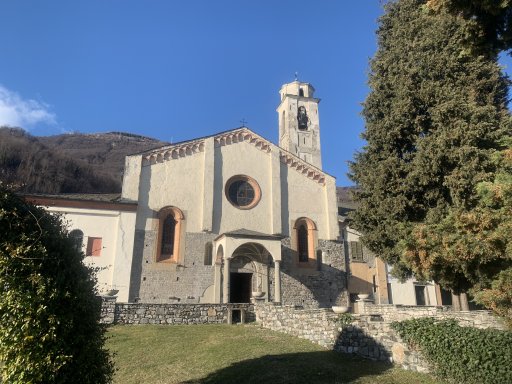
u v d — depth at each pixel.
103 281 25.14
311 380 10.80
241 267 28.95
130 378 12.01
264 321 19.06
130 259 26.00
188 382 11.34
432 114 18.25
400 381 10.63
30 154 71.00
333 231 31.61
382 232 19.45
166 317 19.48
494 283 9.45
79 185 75.50
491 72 18.66
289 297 29.08
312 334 15.34
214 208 29.14
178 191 28.62
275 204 30.66
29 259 7.23
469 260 9.83
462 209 13.79
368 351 12.84
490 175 15.29
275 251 27.16
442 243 10.33
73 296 7.71
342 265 31.30
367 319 13.36
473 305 25.27
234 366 12.39
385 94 20.73
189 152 29.77
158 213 27.70
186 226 28.09
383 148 20.27
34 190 66.62
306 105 42.97
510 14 7.33
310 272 30.27
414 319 12.13
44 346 7.25
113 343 15.66
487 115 17.05
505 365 9.48
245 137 31.72
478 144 16.73
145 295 25.81
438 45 19.61
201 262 27.62
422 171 17.62
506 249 8.93
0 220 7.28
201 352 14.13
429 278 14.93
